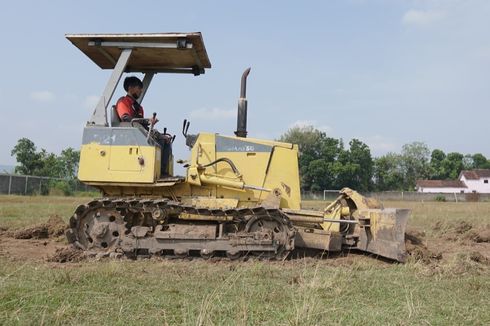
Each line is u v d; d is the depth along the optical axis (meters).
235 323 4.40
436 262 8.01
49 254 8.24
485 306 5.27
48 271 6.45
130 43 8.35
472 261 8.00
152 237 8.02
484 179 93.19
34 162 51.03
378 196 68.94
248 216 8.00
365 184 73.69
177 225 8.09
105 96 8.30
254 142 8.71
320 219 8.39
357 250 9.03
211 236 7.95
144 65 9.46
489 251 9.97
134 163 8.05
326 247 8.29
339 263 7.81
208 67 9.55
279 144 8.72
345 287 5.89
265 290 5.65
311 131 72.94
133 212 8.23
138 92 8.99
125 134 8.12
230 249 7.89
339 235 8.46
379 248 8.16
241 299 5.13
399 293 5.75
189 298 5.29
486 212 24.33
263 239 7.82
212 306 4.88
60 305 4.89
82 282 5.86
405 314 4.87
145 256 8.05
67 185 43.34
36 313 4.60
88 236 8.19
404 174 107.69
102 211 8.17
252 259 7.77
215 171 8.61
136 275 6.35
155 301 5.13
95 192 44.59
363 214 8.53
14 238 10.48
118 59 8.81
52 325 4.33
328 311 4.84
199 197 8.48
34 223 12.98
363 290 5.84
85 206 8.12
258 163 8.65
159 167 8.34
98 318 4.57
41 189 42.44
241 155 8.67
